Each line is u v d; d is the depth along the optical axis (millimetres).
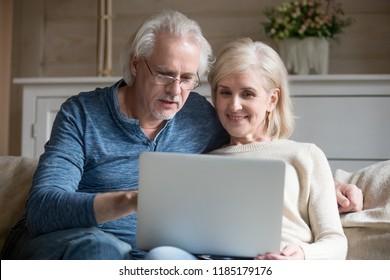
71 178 1810
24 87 3406
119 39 3943
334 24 3428
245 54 1988
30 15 4086
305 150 2029
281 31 3420
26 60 4086
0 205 2137
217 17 3812
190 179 1576
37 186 1740
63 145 1879
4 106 4066
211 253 1602
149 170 1584
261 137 2102
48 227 1687
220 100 2023
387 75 3062
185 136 2047
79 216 1638
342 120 3133
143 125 2021
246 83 1971
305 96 3162
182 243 1603
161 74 1888
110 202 1628
